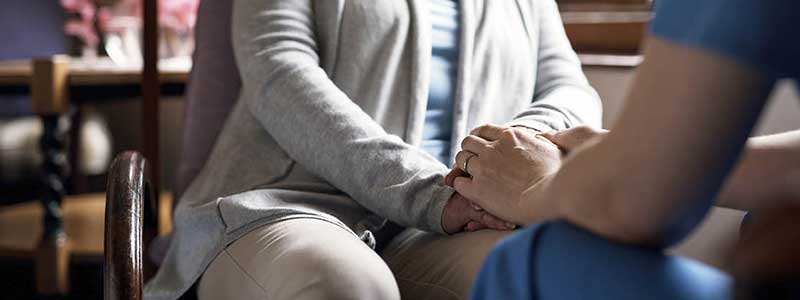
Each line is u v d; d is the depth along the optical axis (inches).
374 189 45.9
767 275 20.0
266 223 43.8
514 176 39.9
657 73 22.6
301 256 39.1
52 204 86.6
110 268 38.6
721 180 23.1
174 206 57.6
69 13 134.6
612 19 79.4
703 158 22.4
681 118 22.2
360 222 47.9
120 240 39.4
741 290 20.7
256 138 51.3
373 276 37.9
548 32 58.1
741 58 21.1
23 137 116.6
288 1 51.8
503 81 54.5
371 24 51.6
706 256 63.9
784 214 20.6
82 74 85.6
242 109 52.9
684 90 22.0
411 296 44.0
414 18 52.2
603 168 24.0
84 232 92.3
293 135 48.1
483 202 40.4
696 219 23.7
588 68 74.0
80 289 96.3
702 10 21.7
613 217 23.8
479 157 41.4
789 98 63.2
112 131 134.2
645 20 78.0
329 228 42.2
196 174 57.2
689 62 21.9
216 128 57.1
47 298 86.8
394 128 51.2
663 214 23.2
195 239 47.9
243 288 41.7
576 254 23.9
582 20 80.9
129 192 42.0
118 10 100.8
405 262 45.6
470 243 43.3
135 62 96.8
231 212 45.8
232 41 52.9
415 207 45.1
